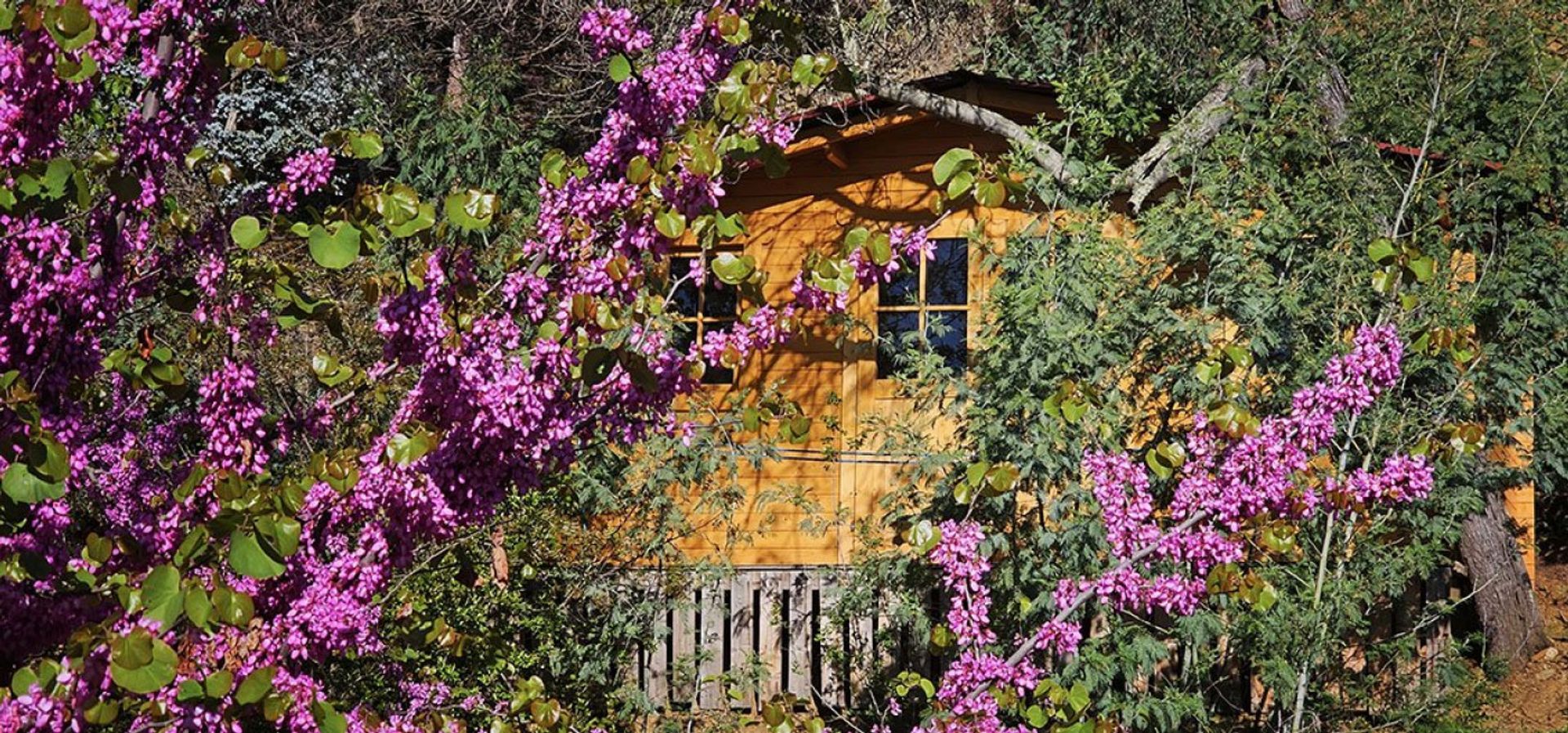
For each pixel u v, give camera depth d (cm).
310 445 508
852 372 1412
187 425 452
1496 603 1363
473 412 370
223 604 307
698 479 1177
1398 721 1123
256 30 1811
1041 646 433
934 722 424
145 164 367
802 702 1228
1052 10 1872
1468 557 1368
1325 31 1352
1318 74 1306
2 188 336
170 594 305
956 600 437
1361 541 1062
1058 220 1166
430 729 387
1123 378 1122
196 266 409
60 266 347
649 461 1166
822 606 1266
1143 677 1126
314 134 1789
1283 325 1117
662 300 380
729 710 1208
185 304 392
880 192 1446
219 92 373
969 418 1066
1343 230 1112
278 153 1747
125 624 301
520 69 1927
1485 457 1227
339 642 359
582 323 371
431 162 1402
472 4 1905
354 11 1914
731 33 386
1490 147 1262
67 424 356
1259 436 422
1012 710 450
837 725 1199
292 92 1816
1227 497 419
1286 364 1094
